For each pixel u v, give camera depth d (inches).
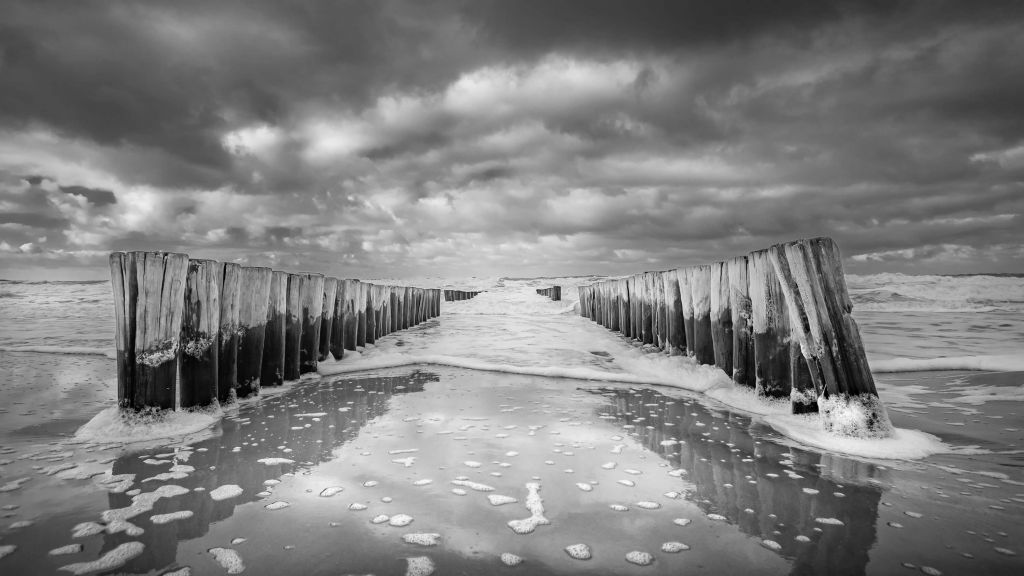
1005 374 238.4
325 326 294.8
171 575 75.4
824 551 82.9
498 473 121.0
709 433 158.6
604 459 132.2
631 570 77.4
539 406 197.3
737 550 83.4
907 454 132.2
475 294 1772.9
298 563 78.8
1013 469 122.7
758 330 192.9
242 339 203.8
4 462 126.3
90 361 298.5
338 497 105.4
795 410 170.6
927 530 90.3
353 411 186.5
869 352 331.3
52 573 76.0
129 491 108.0
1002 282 1224.2
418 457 132.9
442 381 253.9
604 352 350.6
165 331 155.8
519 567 78.1
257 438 149.9
